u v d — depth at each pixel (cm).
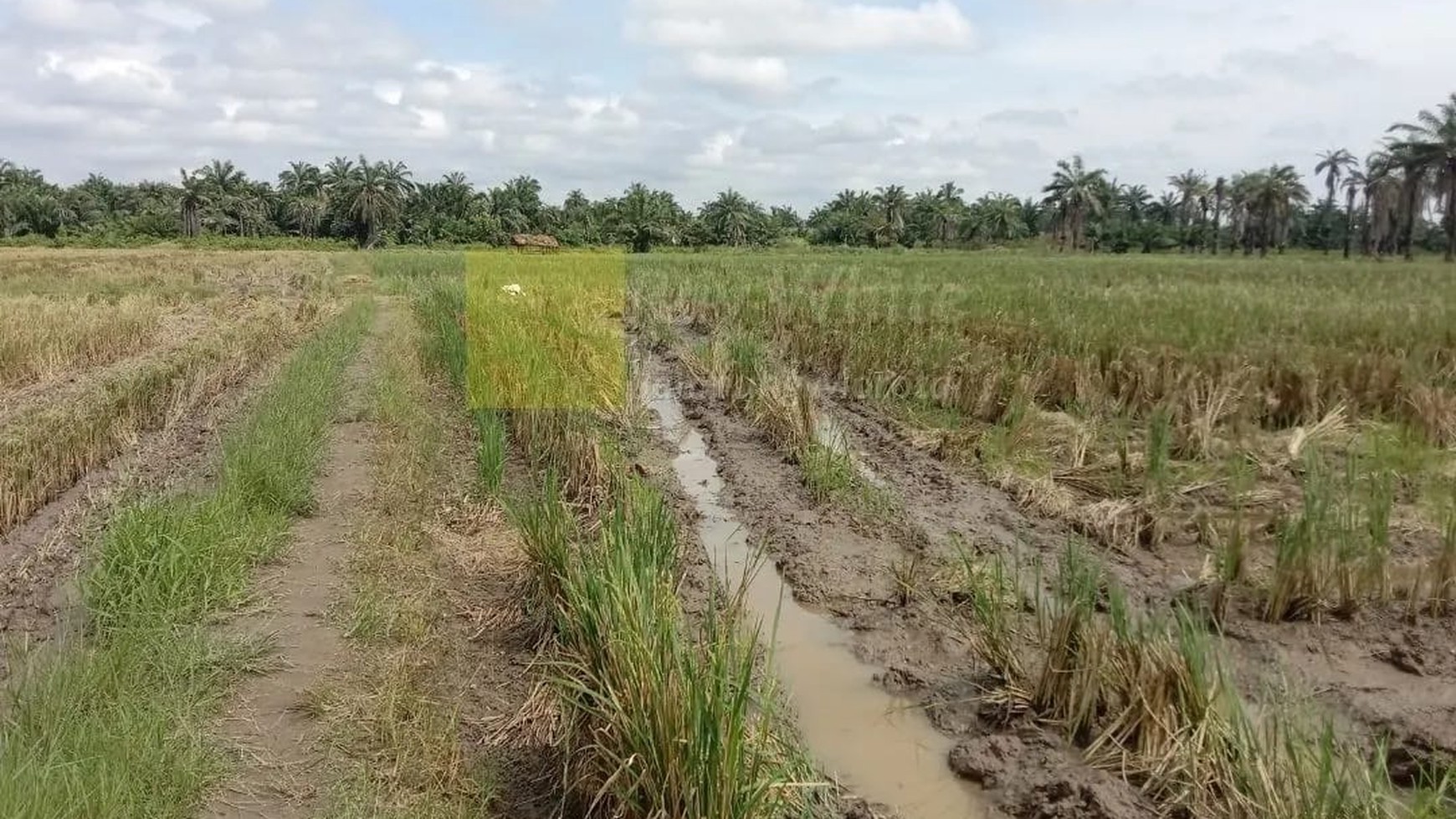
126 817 361
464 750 448
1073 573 513
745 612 548
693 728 355
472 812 397
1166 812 395
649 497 641
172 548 583
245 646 527
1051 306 1888
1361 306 1942
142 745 403
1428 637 552
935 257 6178
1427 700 486
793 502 831
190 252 6100
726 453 992
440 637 558
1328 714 469
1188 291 2512
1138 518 721
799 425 980
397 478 845
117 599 554
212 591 584
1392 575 606
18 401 1177
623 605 443
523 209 8706
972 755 447
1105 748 440
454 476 877
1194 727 421
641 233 7681
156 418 1091
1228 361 1184
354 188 8288
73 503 796
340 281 3269
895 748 464
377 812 390
